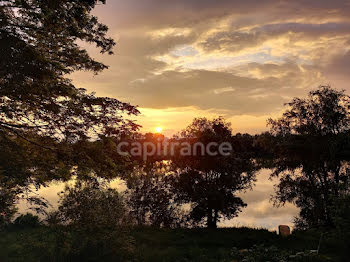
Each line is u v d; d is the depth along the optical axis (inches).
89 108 444.8
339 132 888.3
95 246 510.3
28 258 475.2
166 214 818.2
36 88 409.4
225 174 844.6
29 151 454.3
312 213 879.7
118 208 530.3
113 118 457.1
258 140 953.5
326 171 898.1
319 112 909.2
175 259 512.4
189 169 844.6
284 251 520.4
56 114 441.1
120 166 475.8
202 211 810.2
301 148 902.4
